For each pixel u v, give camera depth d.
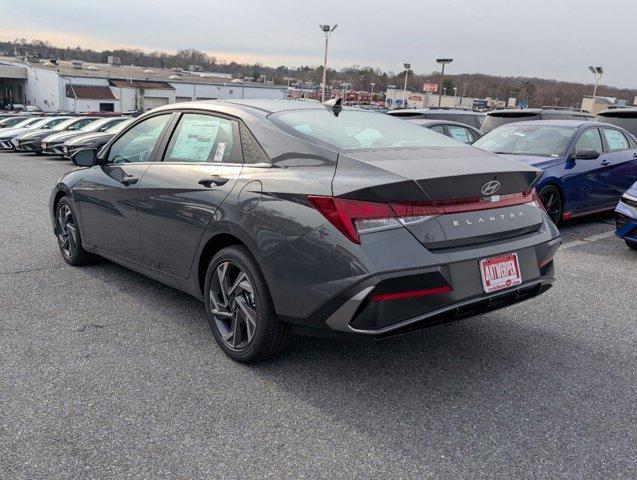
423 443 2.50
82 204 4.66
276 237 2.86
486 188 2.88
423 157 3.03
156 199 3.71
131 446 2.45
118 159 4.38
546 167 6.89
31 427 2.58
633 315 4.14
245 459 2.37
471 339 3.65
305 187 2.81
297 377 3.10
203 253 3.42
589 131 7.67
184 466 2.32
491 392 2.96
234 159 3.35
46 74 66.62
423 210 2.69
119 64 90.06
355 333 2.64
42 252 5.69
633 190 6.01
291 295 2.83
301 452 2.43
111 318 3.93
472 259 2.79
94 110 64.25
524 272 3.04
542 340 3.65
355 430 2.60
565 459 2.39
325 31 31.45
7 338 3.56
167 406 2.78
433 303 2.68
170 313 4.04
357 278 2.57
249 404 2.81
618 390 3.00
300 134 3.16
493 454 2.42
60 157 19.02
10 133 22.00
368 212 2.60
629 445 2.50
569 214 7.19
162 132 4.00
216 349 3.45
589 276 5.20
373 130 3.51
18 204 8.87
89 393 2.89
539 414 2.75
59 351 3.38
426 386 3.02
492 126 11.16
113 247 4.36
